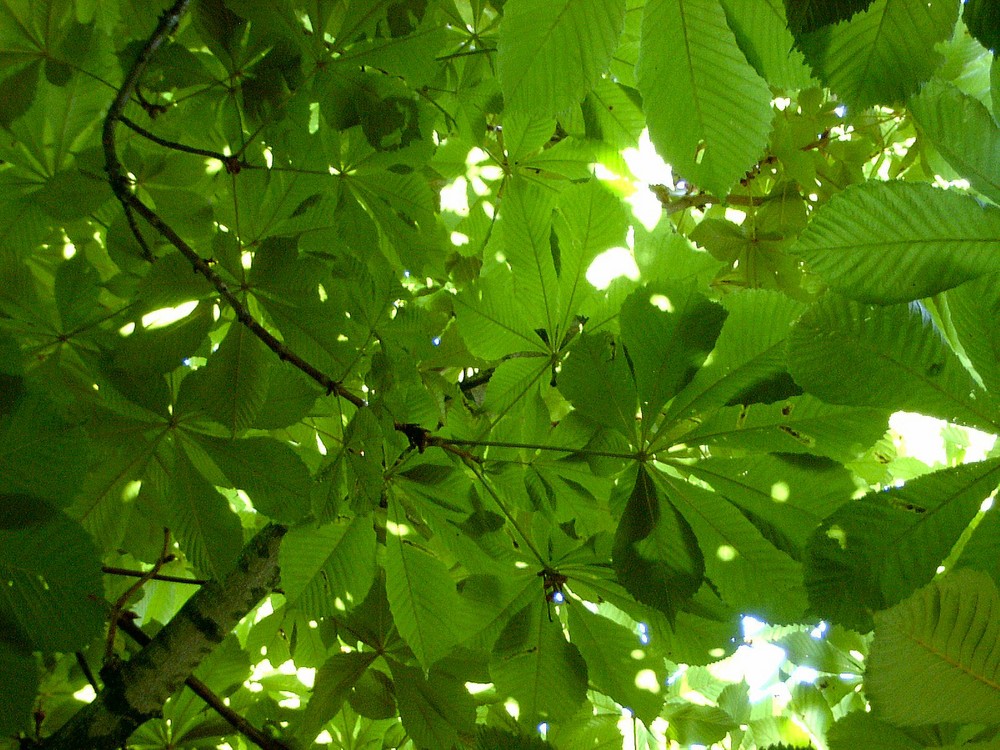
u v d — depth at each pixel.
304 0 0.83
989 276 0.59
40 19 0.83
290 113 0.87
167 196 0.90
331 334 0.82
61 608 0.63
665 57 0.60
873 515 0.62
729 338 0.77
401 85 0.87
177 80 0.83
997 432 0.62
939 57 0.54
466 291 0.92
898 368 0.63
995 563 0.60
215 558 0.81
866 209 0.57
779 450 0.78
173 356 0.77
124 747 0.91
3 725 0.62
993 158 0.55
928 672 0.52
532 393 0.93
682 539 0.78
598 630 0.91
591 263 0.91
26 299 0.84
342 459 0.78
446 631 0.87
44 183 0.91
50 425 0.63
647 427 0.79
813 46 0.55
